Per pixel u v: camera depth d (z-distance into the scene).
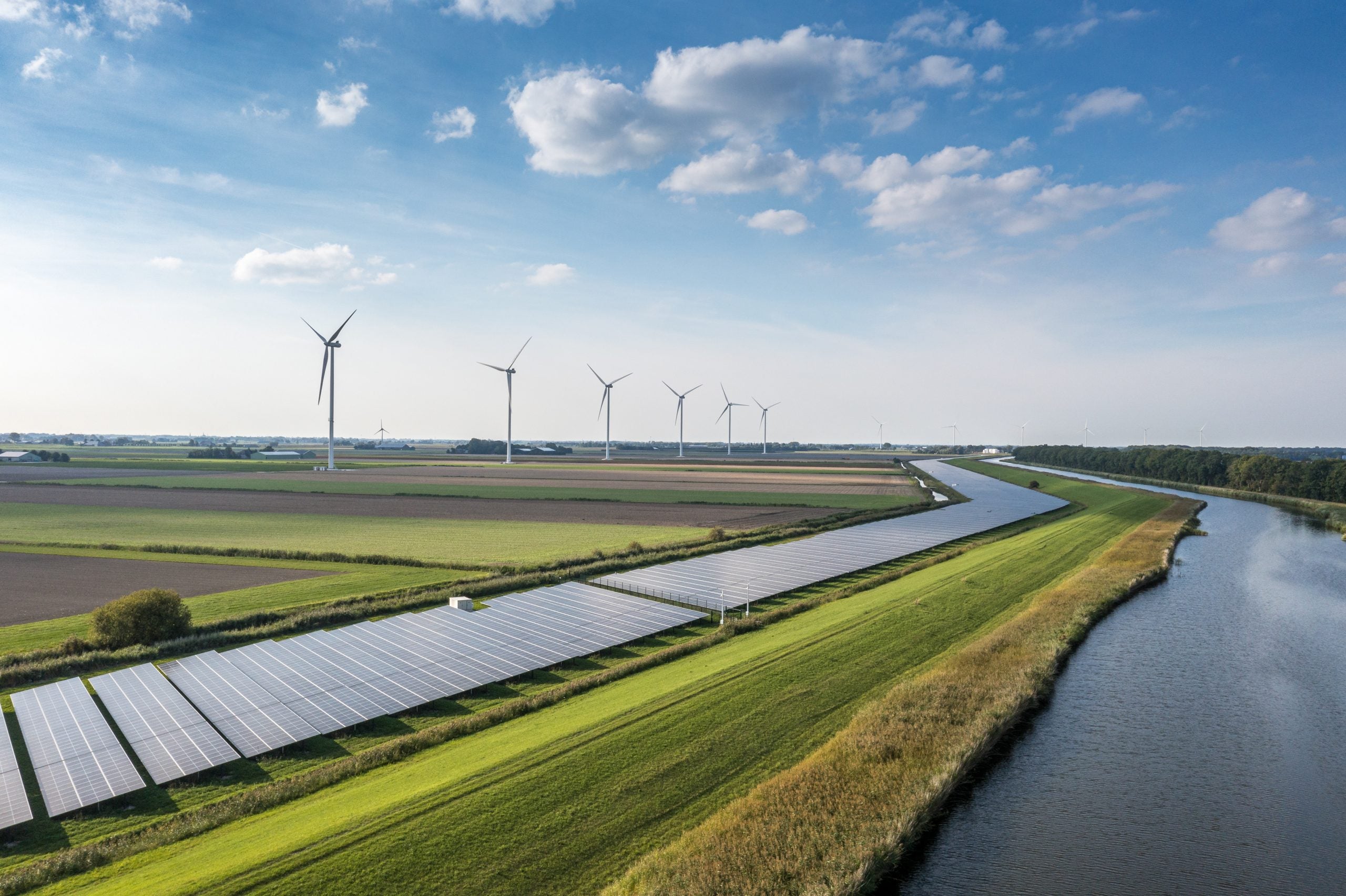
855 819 21.53
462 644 37.12
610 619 42.53
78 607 45.19
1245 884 20.36
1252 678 36.31
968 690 31.28
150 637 37.66
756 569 58.59
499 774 23.08
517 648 36.75
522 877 18.50
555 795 22.08
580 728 26.58
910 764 24.84
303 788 23.30
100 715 27.69
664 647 39.06
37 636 38.97
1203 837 22.67
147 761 24.45
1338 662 38.75
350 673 32.88
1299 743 29.30
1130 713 32.00
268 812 21.97
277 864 18.47
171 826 21.19
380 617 43.66
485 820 20.66
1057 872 20.73
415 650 36.19
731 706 28.89
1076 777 26.28
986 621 43.59
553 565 58.00
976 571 56.53
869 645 37.31
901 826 21.34
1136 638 42.62
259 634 39.28
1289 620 46.88
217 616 43.12
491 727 28.30
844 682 32.34
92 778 23.20
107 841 20.58
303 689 30.86
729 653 36.72
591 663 36.34
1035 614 44.38
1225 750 28.55
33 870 18.58
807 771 23.86
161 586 50.94
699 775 23.83
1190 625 45.53
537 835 20.19
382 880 18.14
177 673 32.69
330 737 27.62
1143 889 20.05
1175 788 25.62
